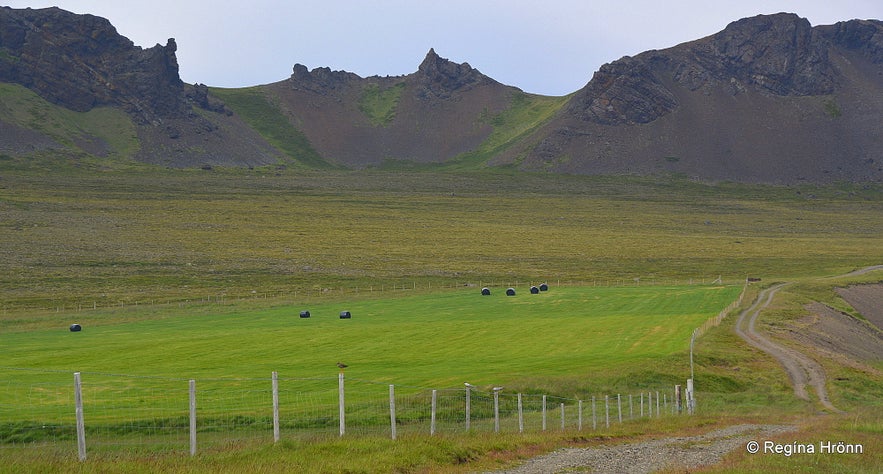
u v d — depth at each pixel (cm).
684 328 8606
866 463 2722
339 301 11688
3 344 7588
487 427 3784
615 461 2672
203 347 7338
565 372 5884
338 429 3597
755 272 16712
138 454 2422
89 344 7550
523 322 9169
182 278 14712
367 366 6209
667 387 5803
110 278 14438
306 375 5684
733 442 3212
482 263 17688
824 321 9788
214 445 2798
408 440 2636
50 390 4784
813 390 6116
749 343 7775
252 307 11000
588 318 9519
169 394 4681
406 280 14912
